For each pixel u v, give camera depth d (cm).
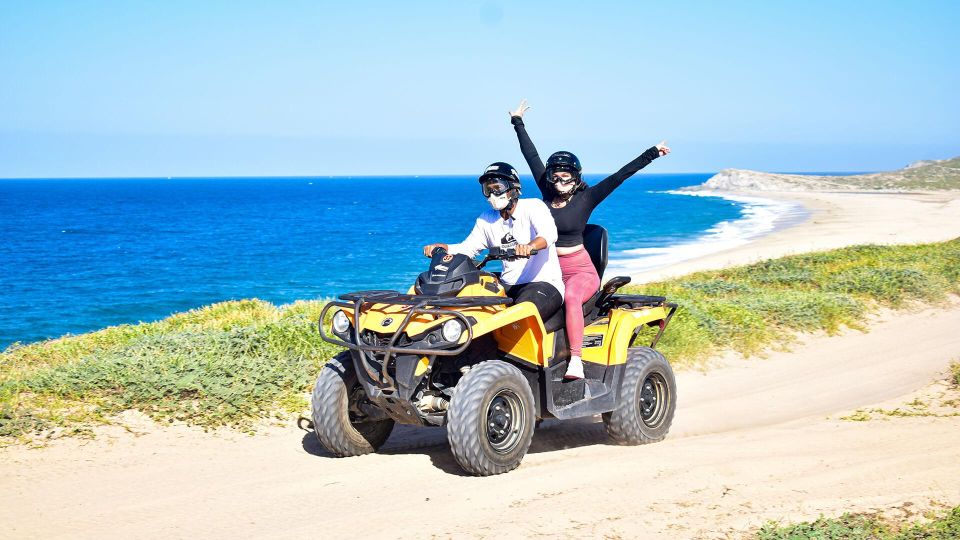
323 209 13025
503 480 562
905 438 678
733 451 643
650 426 693
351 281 3731
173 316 1352
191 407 731
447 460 620
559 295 632
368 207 13612
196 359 845
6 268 4581
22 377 821
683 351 1067
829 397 901
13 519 492
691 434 746
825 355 1130
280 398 785
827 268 1978
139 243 6400
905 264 1947
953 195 11738
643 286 1744
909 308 1488
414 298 565
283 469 601
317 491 549
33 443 636
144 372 787
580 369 637
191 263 4741
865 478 561
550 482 555
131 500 530
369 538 460
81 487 553
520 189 627
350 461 621
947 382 945
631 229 5966
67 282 3912
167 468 600
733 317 1239
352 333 585
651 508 500
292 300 3134
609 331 679
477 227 655
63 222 9744
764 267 2069
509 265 641
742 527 469
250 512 509
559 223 659
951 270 1845
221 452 643
